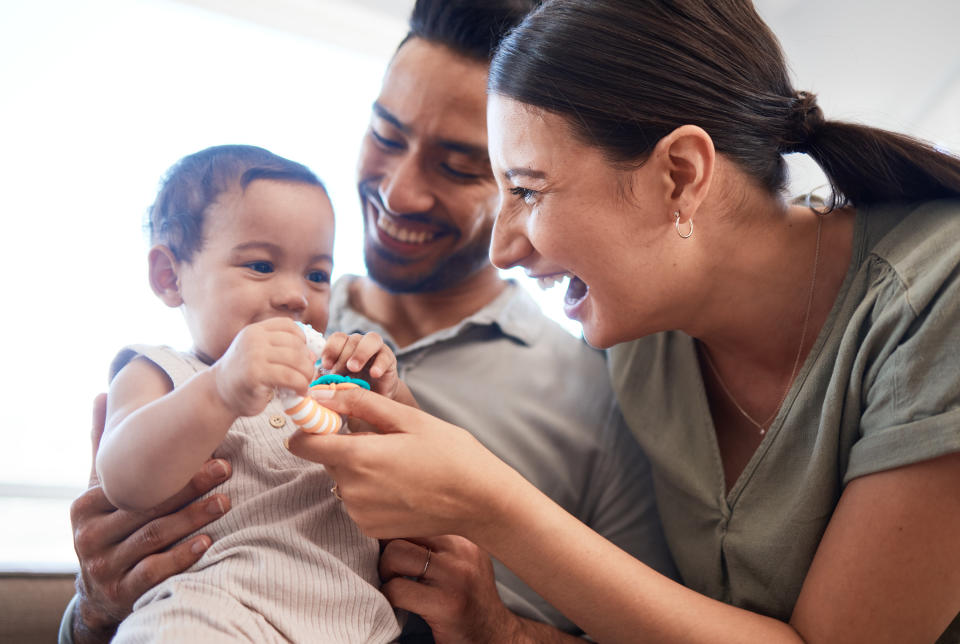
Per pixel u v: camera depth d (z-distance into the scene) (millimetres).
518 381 1341
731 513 1058
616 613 877
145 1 1933
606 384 1374
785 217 1015
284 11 2016
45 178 1869
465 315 1417
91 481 1123
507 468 876
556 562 868
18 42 1853
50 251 1863
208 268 1020
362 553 967
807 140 1022
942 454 816
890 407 874
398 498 814
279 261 1036
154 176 1953
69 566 1249
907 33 2119
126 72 1945
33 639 1166
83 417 1845
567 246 935
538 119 902
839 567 870
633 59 902
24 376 1813
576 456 1304
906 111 2189
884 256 958
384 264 1351
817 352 995
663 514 1194
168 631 798
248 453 955
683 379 1172
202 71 2012
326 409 805
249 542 898
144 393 957
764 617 917
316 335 956
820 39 2191
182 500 945
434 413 1284
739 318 1031
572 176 904
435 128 1237
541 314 1468
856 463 892
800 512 967
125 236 1918
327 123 2125
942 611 844
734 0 992
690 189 907
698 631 874
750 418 1103
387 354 985
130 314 1906
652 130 893
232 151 1088
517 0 1227
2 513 1645
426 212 1281
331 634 865
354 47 2098
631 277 945
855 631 853
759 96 968
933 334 853
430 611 971
